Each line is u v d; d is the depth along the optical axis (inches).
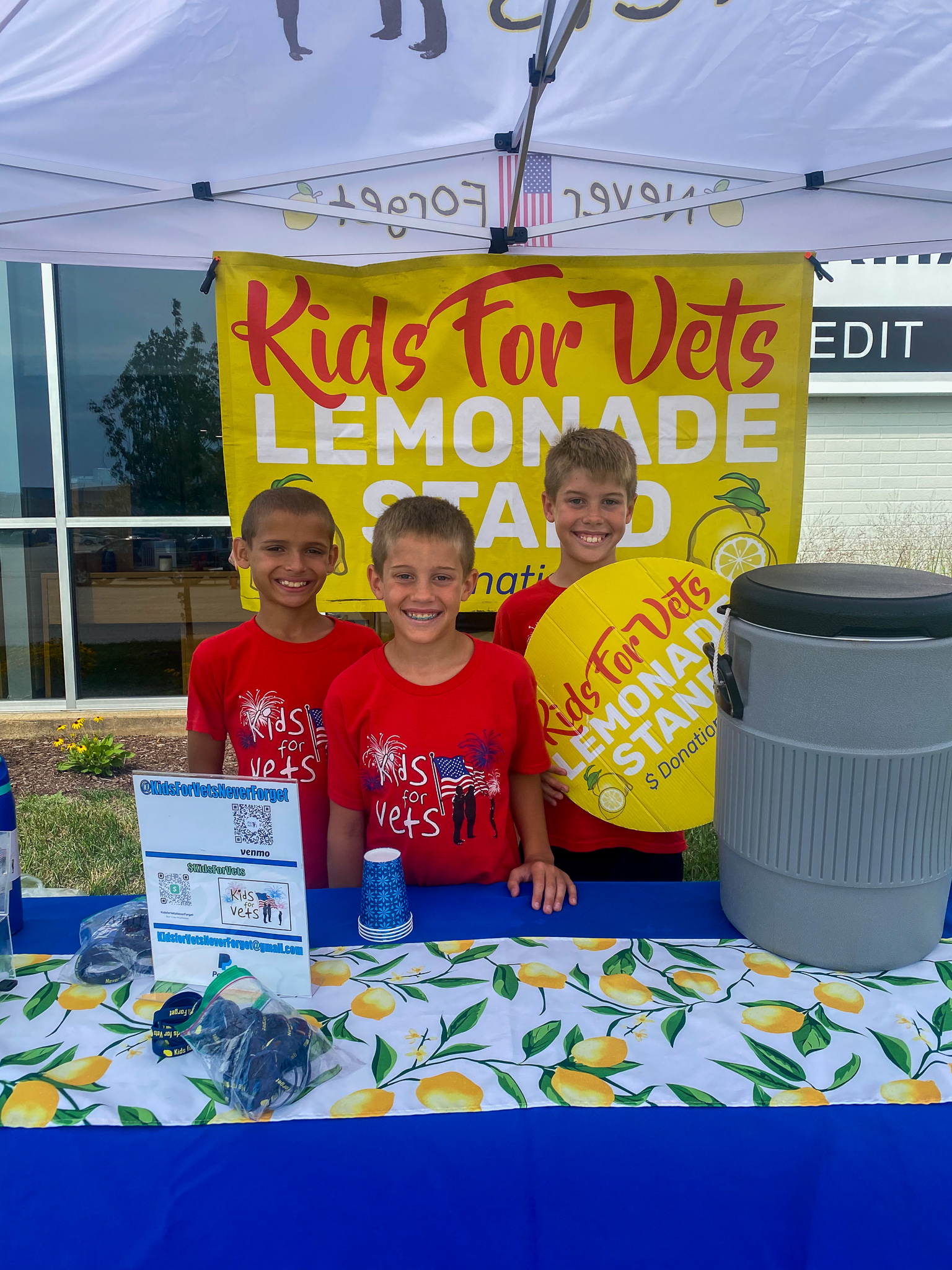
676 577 58.5
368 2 64.2
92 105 67.7
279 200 75.4
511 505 88.7
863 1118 30.0
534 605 71.6
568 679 58.5
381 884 42.5
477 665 53.1
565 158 76.4
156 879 38.7
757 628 37.5
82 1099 31.5
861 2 66.0
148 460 179.6
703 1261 25.0
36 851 123.9
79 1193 27.5
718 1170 27.9
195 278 174.6
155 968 39.4
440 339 85.0
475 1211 26.6
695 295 84.4
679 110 71.8
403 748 52.2
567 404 86.9
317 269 82.5
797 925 39.4
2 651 183.5
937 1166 28.0
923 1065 32.6
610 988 38.0
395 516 51.7
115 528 180.5
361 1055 33.4
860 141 73.6
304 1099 31.1
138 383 177.0
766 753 38.3
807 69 69.8
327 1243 25.6
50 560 180.9
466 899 48.1
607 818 58.5
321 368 84.7
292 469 86.4
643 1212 26.5
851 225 81.4
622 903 47.2
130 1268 25.0
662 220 82.0
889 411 187.9
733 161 75.6
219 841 37.5
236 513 86.4
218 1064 31.7
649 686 58.2
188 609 184.7
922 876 37.5
